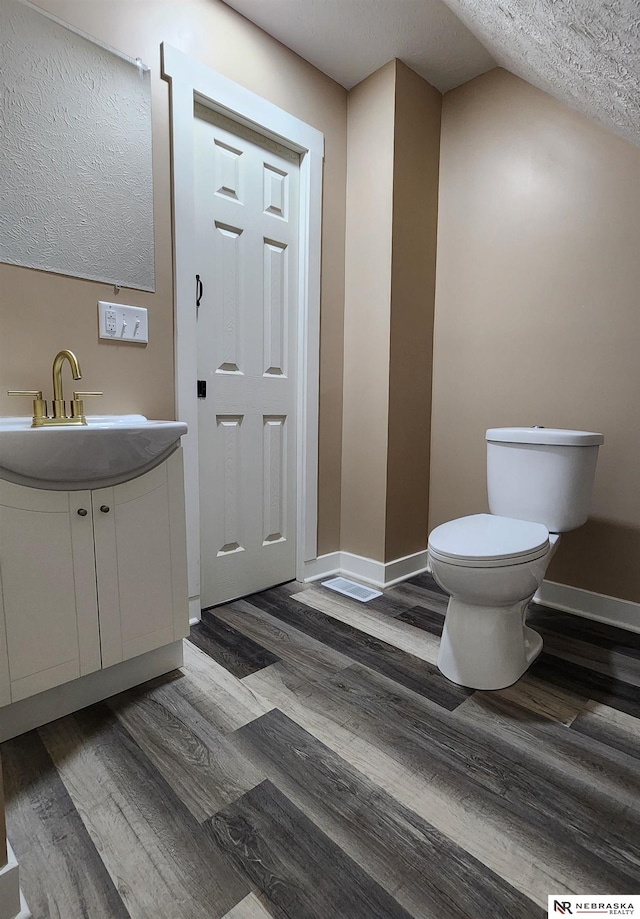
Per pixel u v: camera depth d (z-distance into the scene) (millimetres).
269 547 2129
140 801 990
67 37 1368
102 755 1116
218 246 1829
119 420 1459
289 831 923
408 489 2281
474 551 1314
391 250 2068
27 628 1139
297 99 1987
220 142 1801
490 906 790
